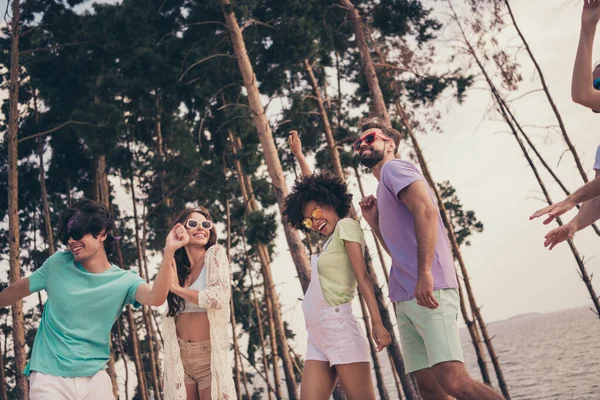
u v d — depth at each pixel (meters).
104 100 22.84
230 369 3.84
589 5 2.74
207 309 3.82
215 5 14.86
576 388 58.09
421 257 3.13
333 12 16.22
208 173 24.25
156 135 25.97
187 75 18.69
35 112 24.19
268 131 13.91
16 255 14.93
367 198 4.00
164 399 3.83
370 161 3.84
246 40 16.86
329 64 20.58
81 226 3.59
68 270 3.63
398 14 16.25
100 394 3.44
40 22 19.88
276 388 26.67
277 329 24.97
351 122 22.03
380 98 15.59
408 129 19.81
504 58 14.98
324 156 21.72
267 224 16.03
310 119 21.62
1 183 25.38
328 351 3.73
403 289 3.43
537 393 60.06
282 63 17.23
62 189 26.58
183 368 3.86
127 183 28.25
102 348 3.54
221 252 3.93
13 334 14.40
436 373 3.21
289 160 23.19
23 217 26.92
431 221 3.19
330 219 4.07
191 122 21.92
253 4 16.53
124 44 19.95
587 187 2.79
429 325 3.24
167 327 3.91
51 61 21.48
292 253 12.69
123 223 29.23
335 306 3.77
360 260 3.79
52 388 3.32
